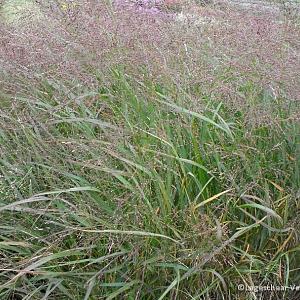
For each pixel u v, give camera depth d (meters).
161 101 2.42
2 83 2.73
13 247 2.20
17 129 2.41
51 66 2.74
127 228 2.19
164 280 2.26
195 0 3.40
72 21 2.95
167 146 2.33
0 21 3.31
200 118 2.42
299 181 2.47
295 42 2.79
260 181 2.45
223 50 2.87
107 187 2.32
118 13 3.03
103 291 2.26
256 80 2.56
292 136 2.56
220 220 2.28
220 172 2.32
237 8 3.22
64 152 2.38
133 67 2.69
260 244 2.42
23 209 2.10
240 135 2.55
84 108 2.49
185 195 2.36
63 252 2.05
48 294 2.08
